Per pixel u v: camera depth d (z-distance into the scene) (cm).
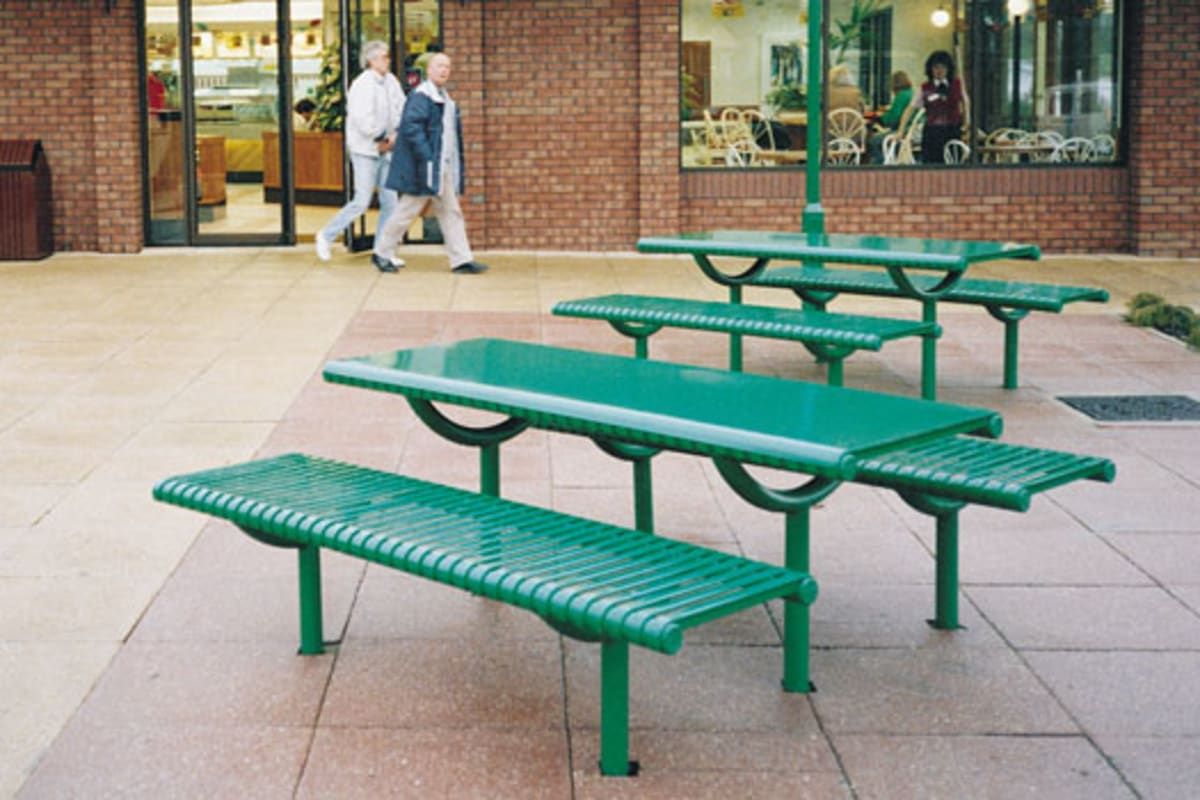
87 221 1597
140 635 479
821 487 434
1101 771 383
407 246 1634
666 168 1570
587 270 1462
